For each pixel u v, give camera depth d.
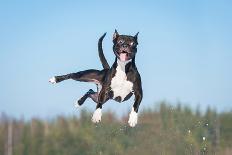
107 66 11.48
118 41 10.31
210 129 44.22
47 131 48.75
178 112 41.44
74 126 47.94
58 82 11.06
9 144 47.84
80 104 11.66
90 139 41.72
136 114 10.63
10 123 48.44
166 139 26.41
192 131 23.81
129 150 32.88
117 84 10.54
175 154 24.59
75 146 45.28
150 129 35.62
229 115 46.66
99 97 10.67
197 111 43.19
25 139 48.41
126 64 10.51
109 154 33.62
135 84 10.57
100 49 11.53
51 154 47.50
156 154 26.83
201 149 23.39
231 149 41.66
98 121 10.62
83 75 10.98
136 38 10.38
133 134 33.59
